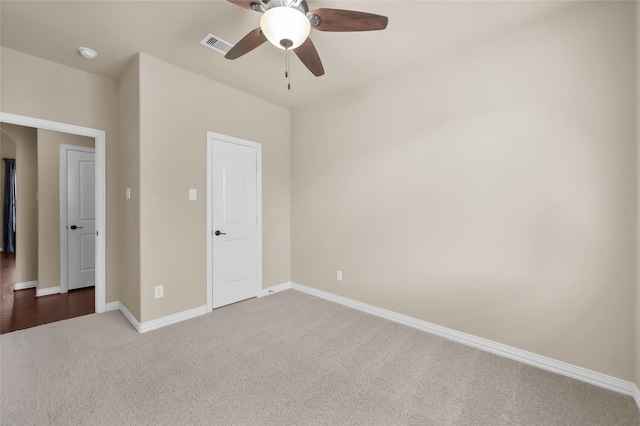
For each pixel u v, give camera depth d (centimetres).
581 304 197
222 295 327
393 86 290
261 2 167
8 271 496
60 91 276
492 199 231
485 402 175
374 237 308
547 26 206
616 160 185
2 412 161
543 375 203
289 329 272
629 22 180
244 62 272
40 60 264
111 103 308
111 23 215
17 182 395
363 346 242
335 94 341
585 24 192
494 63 229
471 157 241
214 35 231
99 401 171
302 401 174
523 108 216
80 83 288
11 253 684
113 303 315
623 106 182
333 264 348
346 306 333
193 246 299
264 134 366
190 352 229
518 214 220
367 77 297
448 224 255
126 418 158
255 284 360
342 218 338
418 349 238
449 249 255
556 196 205
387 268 298
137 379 193
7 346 234
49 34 228
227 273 331
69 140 379
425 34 225
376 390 185
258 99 358
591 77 191
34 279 405
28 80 258
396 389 187
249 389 185
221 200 324
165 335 257
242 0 164
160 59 269
